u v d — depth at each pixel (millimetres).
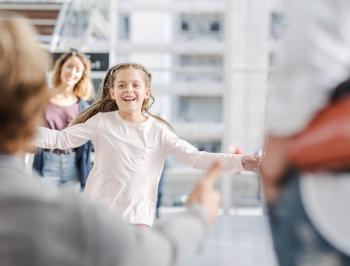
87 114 3607
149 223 3443
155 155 3451
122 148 3434
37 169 4777
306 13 1427
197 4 14891
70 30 8781
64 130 3506
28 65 1155
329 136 1387
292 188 1441
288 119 1433
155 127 3467
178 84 14141
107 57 7242
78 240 1088
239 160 2832
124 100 3467
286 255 1454
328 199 1395
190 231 1239
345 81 1420
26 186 1124
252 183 10148
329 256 1399
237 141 10438
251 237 6902
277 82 1471
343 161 1380
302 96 1420
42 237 1077
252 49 10516
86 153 4859
